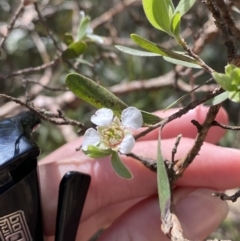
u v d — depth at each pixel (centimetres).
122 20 50
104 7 49
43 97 41
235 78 14
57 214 21
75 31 39
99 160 25
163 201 16
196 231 23
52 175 24
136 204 24
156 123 17
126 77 47
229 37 17
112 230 24
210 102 16
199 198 24
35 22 37
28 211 20
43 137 44
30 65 51
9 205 20
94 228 28
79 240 27
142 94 48
